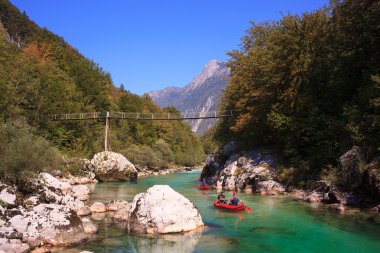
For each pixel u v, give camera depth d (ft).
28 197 71.56
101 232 60.23
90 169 166.61
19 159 76.64
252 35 155.53
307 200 90.07
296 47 112.06
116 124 285.02
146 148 257.96
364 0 95.30
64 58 296.30
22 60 200.23
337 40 106.42
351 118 87.45
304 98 109.29
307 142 109.40
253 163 122.83
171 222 60.85
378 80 79.05
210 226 65.21
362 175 75.66
